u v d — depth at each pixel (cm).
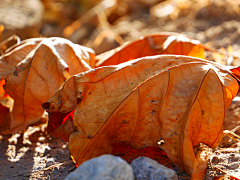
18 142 37
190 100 30
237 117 36
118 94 30
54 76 33
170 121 30
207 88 30
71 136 30
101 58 40
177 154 30
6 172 32
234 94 31
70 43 35
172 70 30
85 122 30
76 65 34
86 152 30
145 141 30
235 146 33
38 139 37
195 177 29
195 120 30
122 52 40
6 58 35
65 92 30
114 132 30
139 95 30
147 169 28
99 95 30
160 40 41
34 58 33
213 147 31
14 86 33
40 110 34
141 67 31
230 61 41
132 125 30
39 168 33
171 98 30
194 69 30
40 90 33
